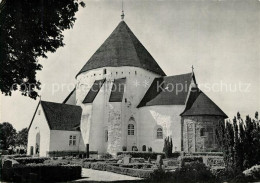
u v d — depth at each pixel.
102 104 45.03
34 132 42.94
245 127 17.02
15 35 17.53
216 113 39.06
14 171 17.52
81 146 43.00
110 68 46.72
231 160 16.81
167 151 35.31
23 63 18.83
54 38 19.12
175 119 41.22
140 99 46.22
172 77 46.53
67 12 18.45
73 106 47.22
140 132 44.38
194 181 15.14
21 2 17.02
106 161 30.77
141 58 48.75
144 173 21.34
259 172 15.84
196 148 38.69
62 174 19.92
